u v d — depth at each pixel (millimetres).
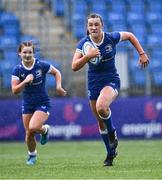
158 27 73312
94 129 58625
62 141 58062
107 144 29609
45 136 33750
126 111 58781
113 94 28641
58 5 75625
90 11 74062
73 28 72375
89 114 58625
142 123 58844
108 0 75438
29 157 33125
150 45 61031
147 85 60531
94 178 23781
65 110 58312
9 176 25516
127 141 56156
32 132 31703
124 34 29047
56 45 61188
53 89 61469
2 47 61250
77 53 28297
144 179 23156
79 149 47750
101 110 28000
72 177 24406
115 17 73688
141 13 74625
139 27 72938
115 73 29266
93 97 29391
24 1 73750
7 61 63250
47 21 72375
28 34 71562
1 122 57688
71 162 33688
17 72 31594
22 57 31359
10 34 71188
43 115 31984
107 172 26203
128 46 60531
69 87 60375
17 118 57844
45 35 71625
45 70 31969
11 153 44875
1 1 74312
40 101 32188
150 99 59000
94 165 30578
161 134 58844
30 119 32656
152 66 62094
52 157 39000
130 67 61031
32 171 27766
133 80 60531
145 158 35656
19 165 32125
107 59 28688
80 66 27141
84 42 28297
